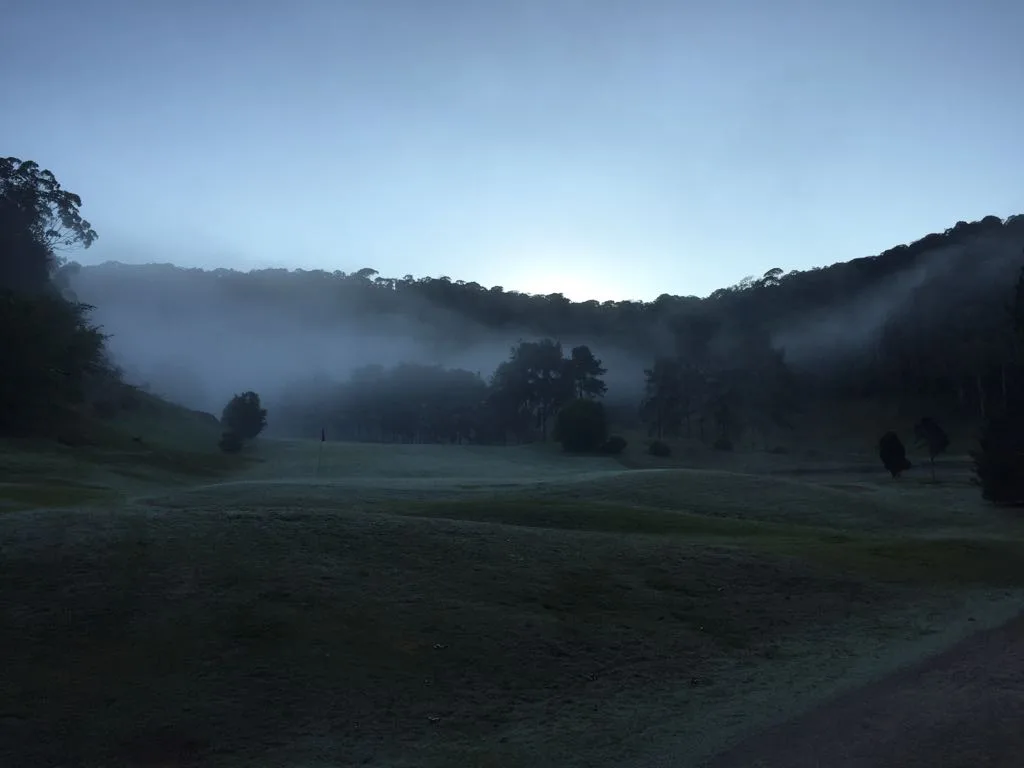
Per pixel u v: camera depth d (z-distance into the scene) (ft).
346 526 50.75
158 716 26.61
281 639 33.01
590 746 26.63
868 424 357.41
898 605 49.03
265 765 24.23
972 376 342.03
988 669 35.88
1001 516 108.47
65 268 402.72
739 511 101.60
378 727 27.40
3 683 28.04
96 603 34.96
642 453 287.89
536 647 35.63
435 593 40.65
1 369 190.49
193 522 48.60
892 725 28.30
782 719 29.19
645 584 46.88
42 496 86.89
